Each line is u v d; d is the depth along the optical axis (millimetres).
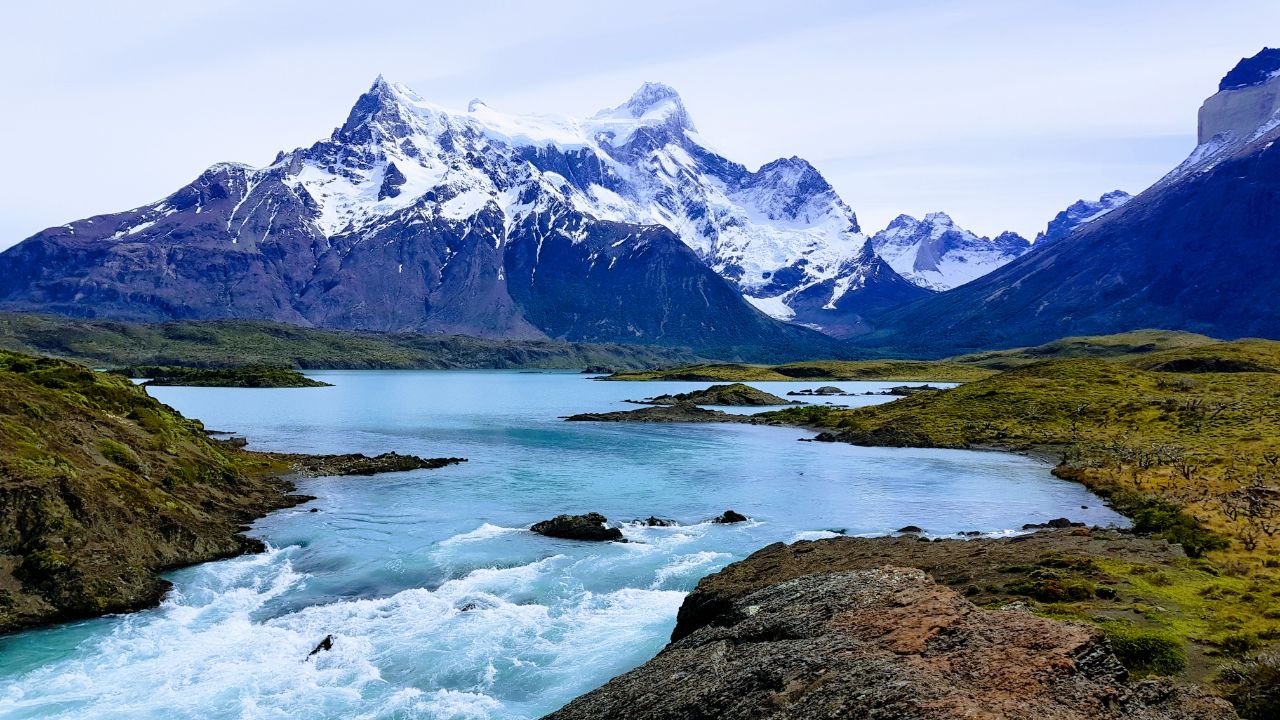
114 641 41594
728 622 33562
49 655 39656
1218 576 43406
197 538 57750
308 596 49344
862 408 184625
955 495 84562
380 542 62844
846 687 23000
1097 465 97812
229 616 45656
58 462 54781
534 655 39844
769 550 55438
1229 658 30359
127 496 56594
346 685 36750
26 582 45156
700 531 67375
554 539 64125
